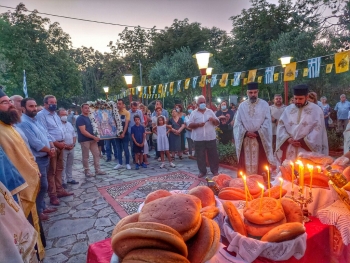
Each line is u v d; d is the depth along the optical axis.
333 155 8.35
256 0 21.72
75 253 3.16
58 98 31.06
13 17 27.23
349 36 16.16
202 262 1.07
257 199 1.62
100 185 5.96
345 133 4.02
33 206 2.85
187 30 29.73
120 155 7.75
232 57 23.70
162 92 10.91
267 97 20.05
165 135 7.59
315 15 18.41
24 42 26.36
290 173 2.17
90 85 44.56
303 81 14.99
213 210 1.51
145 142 7.93
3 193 1.75
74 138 6.20
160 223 1.07
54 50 30.73
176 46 29.81
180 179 6.23
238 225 1.45
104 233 3.64
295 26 20.08
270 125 4.48
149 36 34.41
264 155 4.51
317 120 3.71
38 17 27.98
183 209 1.16
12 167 2.21
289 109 3.97
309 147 3.72
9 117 2.63
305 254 1.54
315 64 5.18
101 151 10.71
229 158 7.55
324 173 1.93
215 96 22.25
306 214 1.81
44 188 3.88
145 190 5.49
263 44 21.30
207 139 6.14
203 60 6.45
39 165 3.79
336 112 12.38
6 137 2.57
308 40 16.91
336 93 14.85
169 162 8.12
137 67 32.78
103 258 1.44
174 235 0.98
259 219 1.45
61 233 3.66
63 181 5.87
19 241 1.79
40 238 2.97
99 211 4.41
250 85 4.49
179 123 8.97
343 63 4.23
